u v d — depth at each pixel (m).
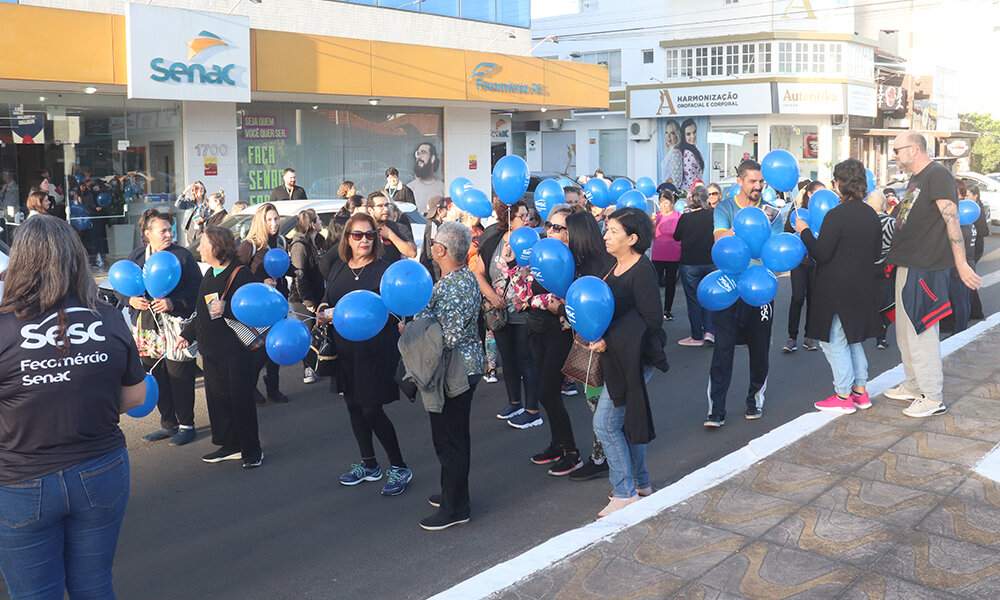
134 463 6.26
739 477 5.11
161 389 6.78
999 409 6.23
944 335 10.02
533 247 5.23
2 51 12.40
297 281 7.73
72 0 14.02
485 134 21.42
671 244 11.27
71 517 3.08
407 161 19.94
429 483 5.79
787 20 33.38
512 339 7.04
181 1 15.41
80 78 13.18
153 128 15.45
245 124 16.84
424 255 9.03
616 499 5.04
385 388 5.42
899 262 6.25
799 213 7.56
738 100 32.41
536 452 6.39
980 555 4.02
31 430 2.95
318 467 6.15
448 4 20.06
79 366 3.01
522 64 20.06
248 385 6.05
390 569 4.49
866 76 34.81
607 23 36.31
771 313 6.77
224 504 5.46
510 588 3.89
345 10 18.02
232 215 10.45
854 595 3.69
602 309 4.63
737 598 3.71
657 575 3.95
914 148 6.17
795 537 4.27
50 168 14.52
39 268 2.97
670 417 7.15
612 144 36.34
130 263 6.23
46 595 3.05
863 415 6.27
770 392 7.86
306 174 18.05
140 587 4.36
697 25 34.56
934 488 4.82
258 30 15.19
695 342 9.95
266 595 4.24
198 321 6.02
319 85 16.12
